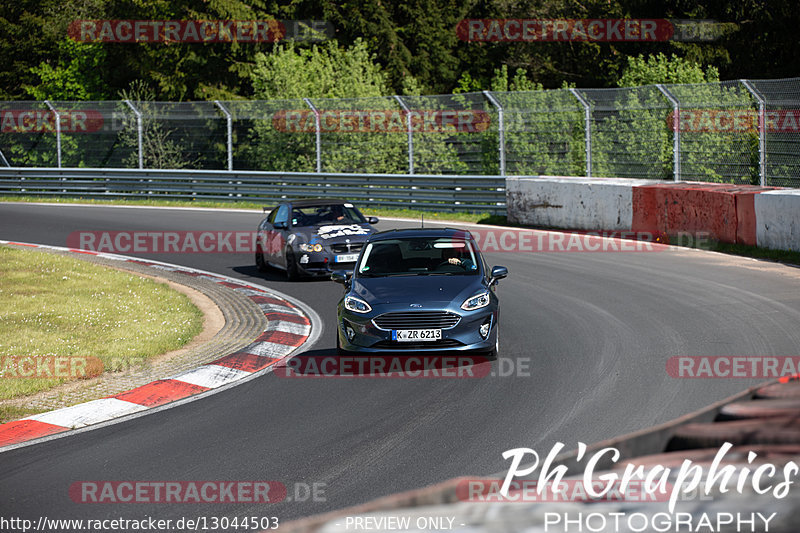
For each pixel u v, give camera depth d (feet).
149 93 581.94
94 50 607.37
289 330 144.77
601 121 291.38
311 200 218.38
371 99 370.53
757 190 215.92
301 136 386.11
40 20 640.58
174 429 90.22
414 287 119.65
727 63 524.52
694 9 530.68
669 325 133.39
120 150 455.63
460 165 336.70
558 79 590.96
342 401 99.30
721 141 253.85
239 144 435.94
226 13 544.62
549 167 308.81
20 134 467.93
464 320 114.93
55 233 291.58
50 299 171.53
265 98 463.01
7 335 140.77
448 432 84.79
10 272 200.13
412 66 603.26
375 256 131.23
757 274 177.17
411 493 22.09
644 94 278.46
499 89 478.18
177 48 558.15
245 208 368.68
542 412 90.68
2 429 91.66
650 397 94.43
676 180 264.11
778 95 233.55
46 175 424.87
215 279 204.74
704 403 91.04
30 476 75.77
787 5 508.94
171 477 73.97
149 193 402.72
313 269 196.03
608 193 253.24
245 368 119.75
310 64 480.64
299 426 89.35
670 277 179.01
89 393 106.93
